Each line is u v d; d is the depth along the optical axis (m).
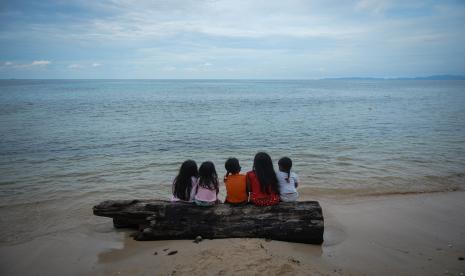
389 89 118.19
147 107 38.97
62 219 6.93
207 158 12.95
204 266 4.55
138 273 4.59
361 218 6.92
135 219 6.16
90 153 13.76
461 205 7.74
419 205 7.73
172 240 5.69
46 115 28.91
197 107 39.41
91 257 5.18
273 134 18.78
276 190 5.86
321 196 8.41
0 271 4.80
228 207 5.80
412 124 22.47
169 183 9.63
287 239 5.64
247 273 4.34
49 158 12.80
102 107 38.31
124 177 10.24
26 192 8.71
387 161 12.00
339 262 4.97
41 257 5.23
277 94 78.94
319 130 20.20
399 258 5.15
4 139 16.84
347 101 51.91
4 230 6.36
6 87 119.81
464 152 13.48
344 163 11.77
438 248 5.52
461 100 51.84
